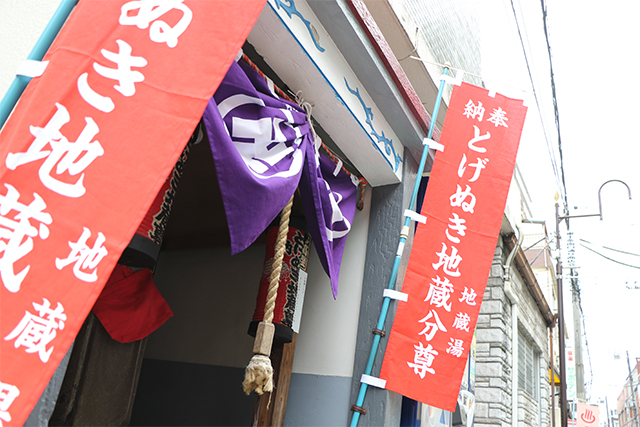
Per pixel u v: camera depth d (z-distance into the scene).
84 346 2.39
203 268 4.95
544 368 10.27
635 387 38.41
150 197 1.51
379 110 3.72
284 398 3.62
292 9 2.76
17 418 1.24
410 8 4.78
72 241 1.40
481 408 6.55
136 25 1.68
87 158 1.48
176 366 4.57
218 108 2.47
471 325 3.29
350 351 3.70
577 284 13.53
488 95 3.86
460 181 3.57
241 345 4.35
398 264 3.66
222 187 2.21
